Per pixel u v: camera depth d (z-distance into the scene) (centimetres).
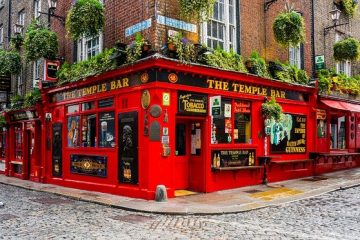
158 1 1093
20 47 1911
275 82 1334
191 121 1183
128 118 1111
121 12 1220
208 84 1141
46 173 1550
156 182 1034
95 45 1373
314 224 746
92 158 1273
